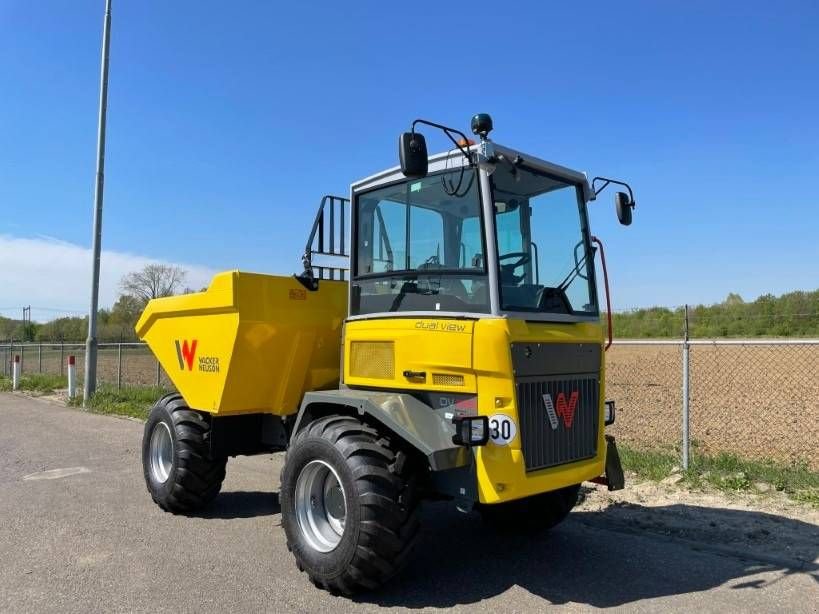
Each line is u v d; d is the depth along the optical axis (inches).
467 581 170.7
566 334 169.8
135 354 1311.5
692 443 323.0
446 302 165.0
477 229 160.6
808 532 203.8
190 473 223.3
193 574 175.0
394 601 157.6
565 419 167.9
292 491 171.9
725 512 225.6
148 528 215.9
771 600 157.2
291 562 185.2
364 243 190.9
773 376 619.5
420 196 175.5
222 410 208.7
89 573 174.9
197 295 215.5
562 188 186.4
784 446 312.8
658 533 209.8
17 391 719.7
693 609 152.4
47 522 221.6
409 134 152.3
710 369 696.4
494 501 149.4
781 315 721.0
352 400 165.6
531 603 156.6
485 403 152.9
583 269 188.2
